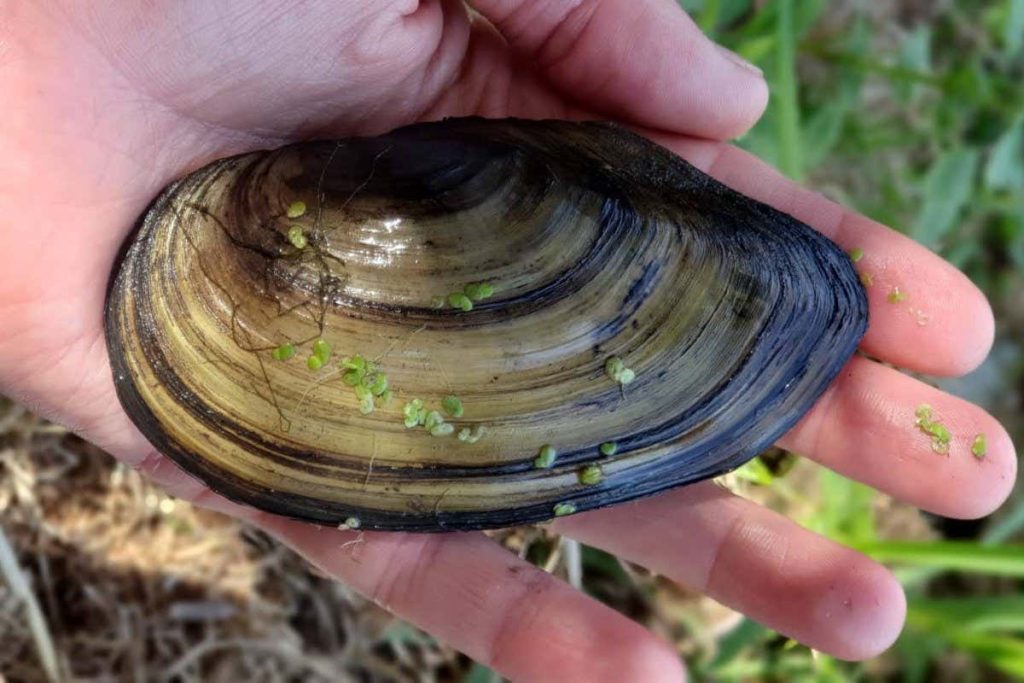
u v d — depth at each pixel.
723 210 0.21
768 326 0.20
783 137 0.26
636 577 0.26
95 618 0.26
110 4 0.19
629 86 0.22
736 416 0.20
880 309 0.21
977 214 0.30
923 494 0.21
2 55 0.19
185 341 0.19
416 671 0.27
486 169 0.20
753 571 0.21
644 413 0.19
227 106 0.20
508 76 0.23
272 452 0.19
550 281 0.19
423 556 0.20
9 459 0.25
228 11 0.19
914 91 0.30
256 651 0.27
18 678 0.25
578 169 0.20
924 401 0.21
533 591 0.20
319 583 0.26
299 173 0.19
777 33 0.27
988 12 0.31
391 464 0.19
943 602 0.26
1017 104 0.30
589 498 0.19
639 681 0.19
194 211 0.20
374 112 0.22
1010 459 0.21
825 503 0.26
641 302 0.19
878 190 0.30
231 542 0.26
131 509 0.26
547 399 0.19
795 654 0.27
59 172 0.19
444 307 0.19
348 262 0.19
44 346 0.20
